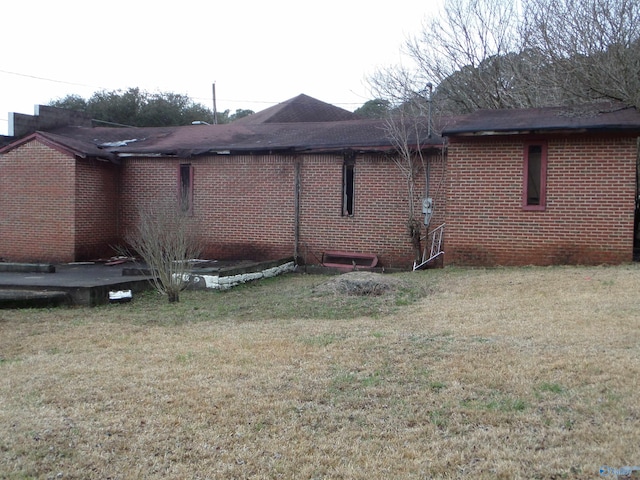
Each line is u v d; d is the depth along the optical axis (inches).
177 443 178.4
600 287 376.8
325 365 248.7
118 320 370.0
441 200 589.0
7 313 390.6
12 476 159.9
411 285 438.0
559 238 502.3
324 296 420.2
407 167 598.2
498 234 518.9
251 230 669.3
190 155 681.6
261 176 663.8
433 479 153.2
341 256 631.8
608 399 196.2
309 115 1251.8
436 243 589.6
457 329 301.6
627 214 484.7
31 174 679.7
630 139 481.4
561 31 768.9
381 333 301.1
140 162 711.7
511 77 921.5
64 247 668.1
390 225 613.6
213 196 684.1
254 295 454.6
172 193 698.2
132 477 158.9
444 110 986.7
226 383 229.5
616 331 276.1
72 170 661.3
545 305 342.6
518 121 518.6
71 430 188.5
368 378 230.2
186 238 456.4
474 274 474.6
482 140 519.5
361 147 610.5
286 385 225.6
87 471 162.2
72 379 241.4
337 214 634.8
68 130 847.7
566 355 243.3
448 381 221.8
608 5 704.4
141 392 222.1
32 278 497.0
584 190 494.0
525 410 192.4
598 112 530.0
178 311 397.4
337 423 190.2
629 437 169.0
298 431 184.7
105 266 627.8
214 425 190.2
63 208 666.8
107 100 1605.6
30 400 217.2
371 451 170.2
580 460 157.6
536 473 153.0
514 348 257.9
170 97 1708.9
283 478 157.4
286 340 295.4
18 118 808.3
